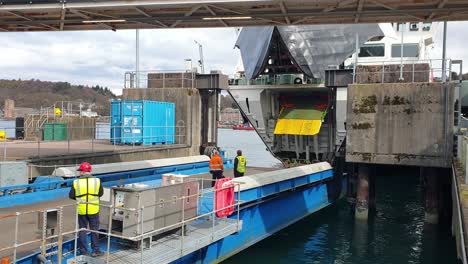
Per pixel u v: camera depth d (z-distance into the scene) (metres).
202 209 13.20
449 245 16.70
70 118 32.53
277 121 27.56
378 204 25.02
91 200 8.98
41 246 8.54
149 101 25.91
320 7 12.52
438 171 19.78
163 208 10.02
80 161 18.95
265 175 17.20
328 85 23.66
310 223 20.12
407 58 30.45
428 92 19.47
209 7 12.51
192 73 28.28
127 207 9.38
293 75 26.41
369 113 20.39
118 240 9.96
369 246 16.59
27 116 32.28
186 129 27.72
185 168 23.17
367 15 12.84
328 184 24.48
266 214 17.33
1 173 13.98
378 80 21.12
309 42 25.28
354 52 25.36
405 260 15.04
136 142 25.41
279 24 13.97
